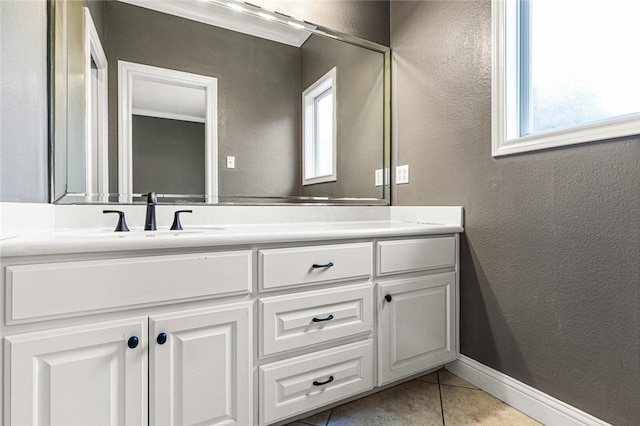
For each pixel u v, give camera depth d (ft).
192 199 5.06
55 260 2.72
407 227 4.95
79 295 2.80
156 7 4.87
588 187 3.82
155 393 3.12
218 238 3.38
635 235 3.45
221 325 3.46
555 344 4.16
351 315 4.31
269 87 5.69
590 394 3.82
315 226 5.38
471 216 5.22
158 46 4.87
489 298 4.96
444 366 5.68
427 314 5.03
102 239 2.90
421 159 6.10
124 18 4.66
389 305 4.64
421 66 6.10
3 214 2.82
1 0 2.93
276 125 5.74
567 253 4.03
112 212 4.05
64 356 2.77
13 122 3.14
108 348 2.95
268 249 3.75
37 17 3.73
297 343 3.90
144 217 4.64
